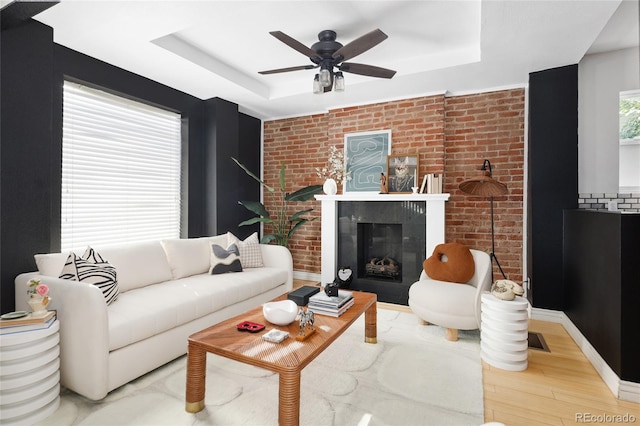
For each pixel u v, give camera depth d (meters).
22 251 2.38
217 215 4.36
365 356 2.55
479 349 2.69
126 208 3.57
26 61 2.39
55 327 1.87
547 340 2.86
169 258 3.26
